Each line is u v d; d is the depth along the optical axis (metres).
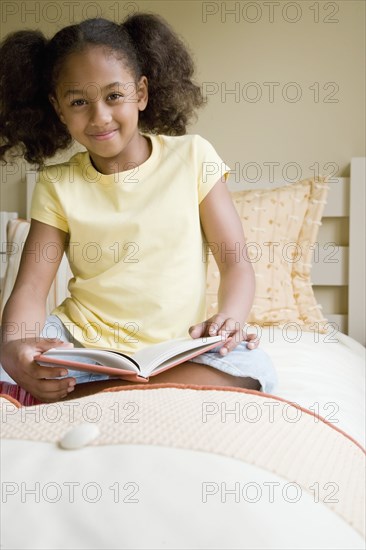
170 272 1.23
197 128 2.32
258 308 1.88
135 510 0.44
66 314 1.28
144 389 0.69
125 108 1.19
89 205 1.28
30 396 1.05
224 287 1.21
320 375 1.36
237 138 2.30
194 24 2.30
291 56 2.27
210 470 0.47
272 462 0.51
